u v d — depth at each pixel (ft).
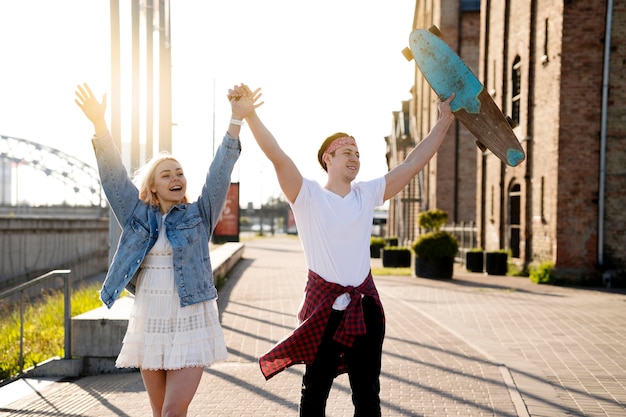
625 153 57.31
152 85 47.21
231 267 76.07
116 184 12.05
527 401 18.17
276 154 11.57
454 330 30.50
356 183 12.53
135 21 41.37
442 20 108.17
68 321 23.20
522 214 66.49
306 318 11.73
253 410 17.08
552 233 58.70
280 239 239.71
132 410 17.46
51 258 122.42
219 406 17.43
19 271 109.91
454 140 106.22
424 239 63.87
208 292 11.68
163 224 11.88
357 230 11.87
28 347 28.66
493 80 78.95
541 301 43.32
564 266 57.47
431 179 110.11
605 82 57.00
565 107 57.67
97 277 129.80
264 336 28.91
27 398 19.31
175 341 11.21
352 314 11.34
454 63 12.76
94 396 19.21
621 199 57.26
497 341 27.96
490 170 78.18
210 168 12.16
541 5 63.36
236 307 39.91
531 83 65.46
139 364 11.48
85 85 11.85
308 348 11.45
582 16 57.41
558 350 25.99
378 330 11.73
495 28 78.07
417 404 17.67
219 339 11.78
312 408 11.73
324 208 11.68
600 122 57.31
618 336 29.32
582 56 57.47
